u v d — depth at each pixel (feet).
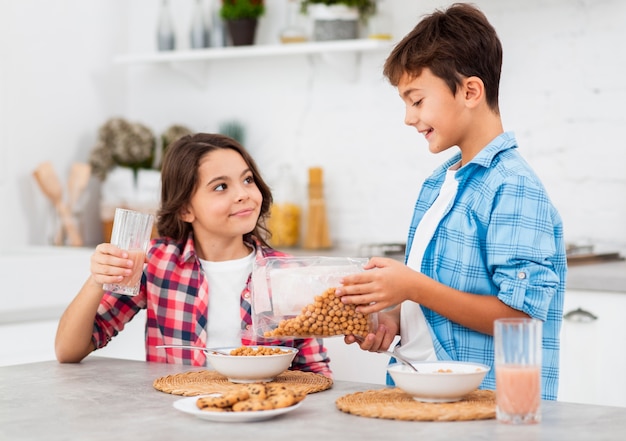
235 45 11.55
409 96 5.25
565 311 8.25
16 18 11.35
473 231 5.08
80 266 9.71
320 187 11.16
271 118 11.94
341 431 3.70
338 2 10.77
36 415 4.11
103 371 5.32
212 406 3.98
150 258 6.06
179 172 5.89
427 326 5.32
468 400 4.25
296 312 4.81
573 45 9.70
